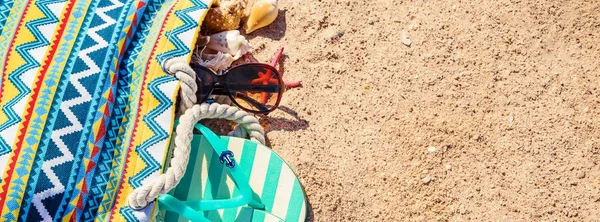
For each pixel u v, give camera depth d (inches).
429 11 90.1
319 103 86.4
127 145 77.1
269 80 82.0
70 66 77.5
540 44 87.0
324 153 84.3
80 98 76.4
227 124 86.6
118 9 81.7
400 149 83.8
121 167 76.5
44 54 78.3
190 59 80.5
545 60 86.2
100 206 75.5
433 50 88.0
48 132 74.7
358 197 82.6
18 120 75.0
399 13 90.4
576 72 85.1
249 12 91.4
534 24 88.0
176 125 80.6
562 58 86.1
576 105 83.7
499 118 84.0
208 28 86.8
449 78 86.3
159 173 76.6
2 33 79.4
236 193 80.2
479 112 84.5
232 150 81.6
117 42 79.4
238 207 79.8
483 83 85.7
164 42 80.4
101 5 82.0
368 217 82.0
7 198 72.7
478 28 88.5
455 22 89.2
